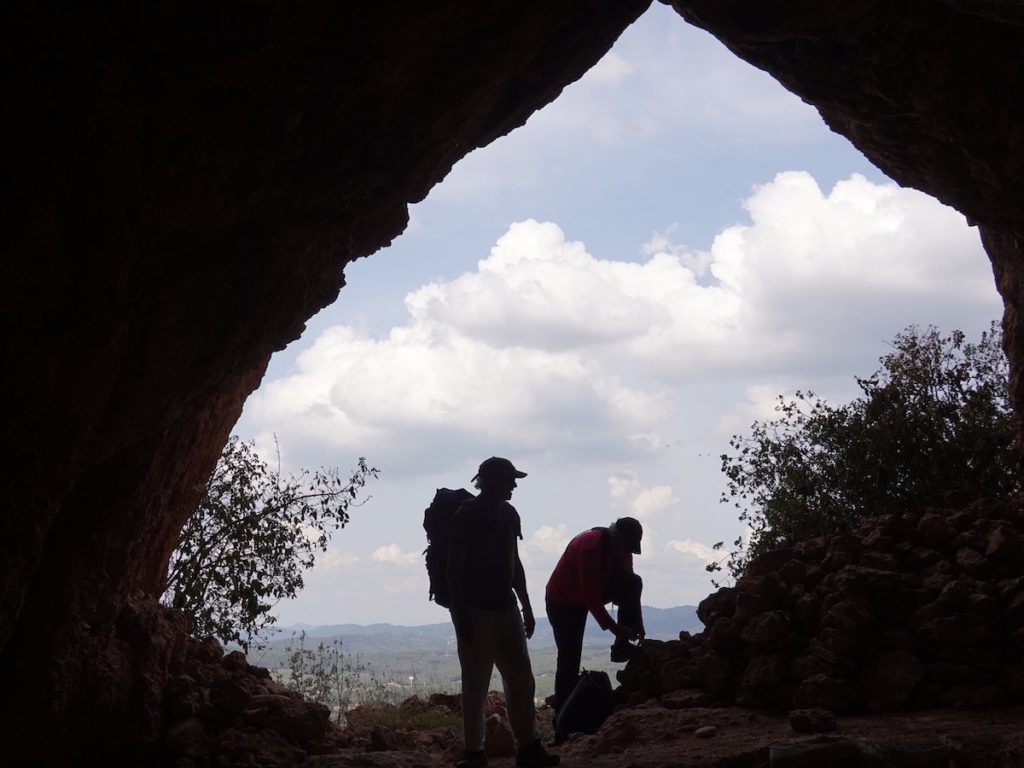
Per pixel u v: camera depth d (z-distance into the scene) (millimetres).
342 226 6773
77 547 6359
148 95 5098
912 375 11469
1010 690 6855
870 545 8320
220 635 10594
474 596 6016
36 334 5199
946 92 7727
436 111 6121
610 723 7398
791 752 5750
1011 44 7402
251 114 5465
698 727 7004
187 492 8078
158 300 5855
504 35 5953
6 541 5504
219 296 6129
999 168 8250
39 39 4625
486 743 7383
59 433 5613
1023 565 7531
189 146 5383
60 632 6227
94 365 5570
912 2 7152
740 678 7684
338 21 5246
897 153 8977
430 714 10406
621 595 7980
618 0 6836
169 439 6922
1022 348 10219
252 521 10680
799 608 7766
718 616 8367
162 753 6625
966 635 7082
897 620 7504
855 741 5805
